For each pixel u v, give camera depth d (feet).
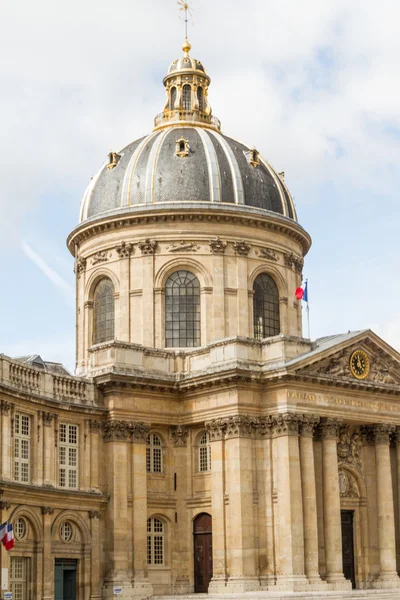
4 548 100.01
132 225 136.15
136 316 134.21
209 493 119.65
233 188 138.00
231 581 112.06
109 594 111.75
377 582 123.13
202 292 133.59
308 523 114.01
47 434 110.22
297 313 142.20
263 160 147.95
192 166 138.10
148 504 119.65
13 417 104.58
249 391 116.67
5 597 96.78
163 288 134.10
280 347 117.08
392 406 128.16
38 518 107.14
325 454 118.93
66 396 113.91
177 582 119.65
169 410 121.70
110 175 142.10
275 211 141.28
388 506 125.08
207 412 118.83
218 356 119.14
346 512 126.31
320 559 117.29
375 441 126.93
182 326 133.59
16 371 106.42
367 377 125.39
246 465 114.62
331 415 119.96
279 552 112.68
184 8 157.17
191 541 120.78
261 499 115.14
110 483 115.24
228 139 147.43
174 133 143.74
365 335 125.08
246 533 112.78
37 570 106.01
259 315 137.49
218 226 135.54
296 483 113.70
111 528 114.01
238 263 135.44
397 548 127.03
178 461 122.01
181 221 135.03
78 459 114.62
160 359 123.34
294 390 116.26
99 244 139.13
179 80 151.74
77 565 112.06
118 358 118.52
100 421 116.88
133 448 117.60
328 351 119.55
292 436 114.93
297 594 106.42
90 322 139.95
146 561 115.65
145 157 140.46
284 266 140.87
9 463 102.99
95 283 140.26
